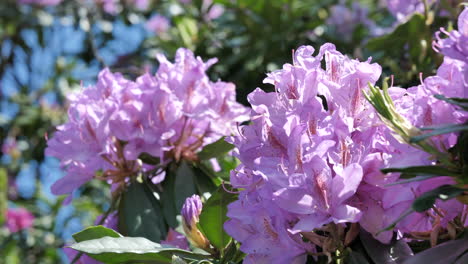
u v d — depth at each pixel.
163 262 0.61
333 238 0.53
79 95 0.76
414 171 0.48
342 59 0.57
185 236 0.69
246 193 0.56
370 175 0.52
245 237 0.56
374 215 0.52
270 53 1.18
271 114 0.55
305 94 0.55
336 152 0.53
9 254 1.60
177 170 0.74
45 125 1.89
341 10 1.22
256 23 1.21
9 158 1.94
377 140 0.53
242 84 1.16
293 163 0.52
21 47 2.05
